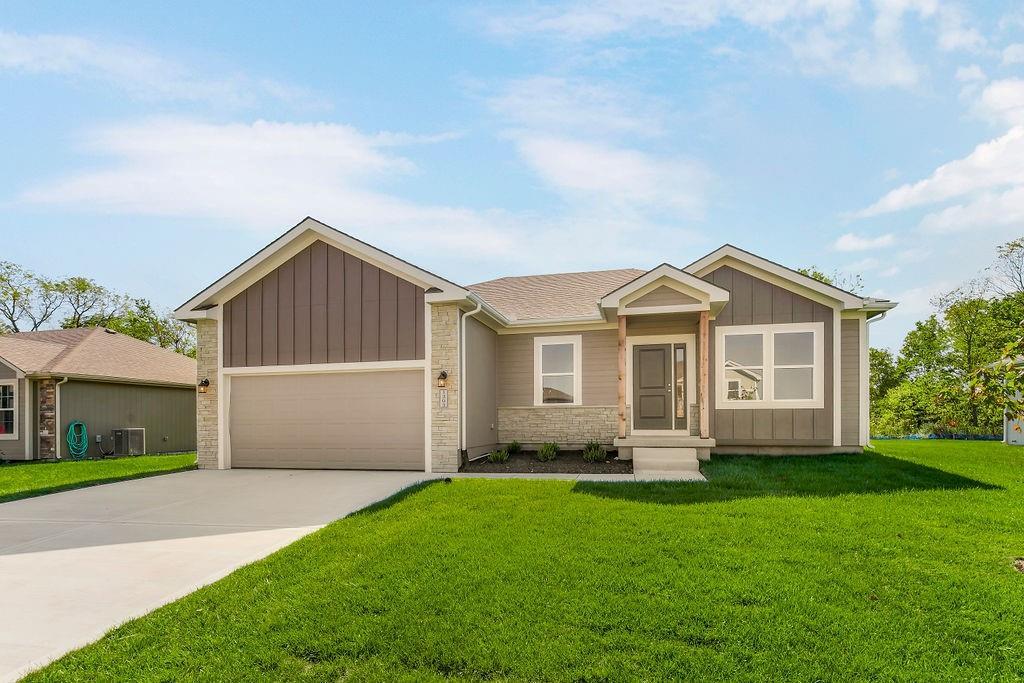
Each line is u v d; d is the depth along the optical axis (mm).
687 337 13648
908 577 4711
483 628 3912
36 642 3922
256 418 12812
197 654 3707
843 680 3236
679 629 3826
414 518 7023
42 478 12047
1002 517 6676
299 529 6875
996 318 26891
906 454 12656
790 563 5078
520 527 6422
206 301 12969
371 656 3625
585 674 3320
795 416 12609
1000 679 3230
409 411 11969
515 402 14516
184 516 7715
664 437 12492
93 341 21125
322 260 12508
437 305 11836
